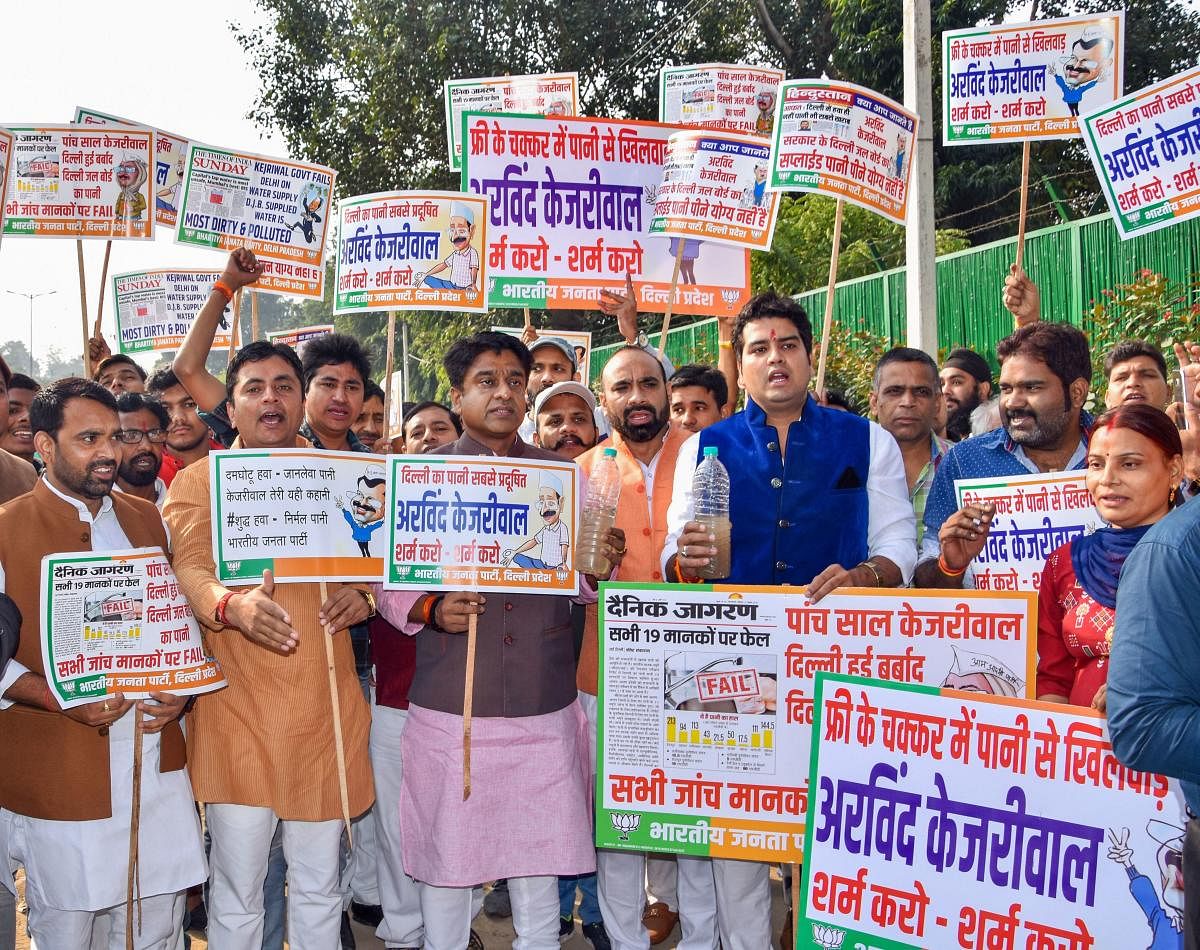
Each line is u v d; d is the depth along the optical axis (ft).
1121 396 14.99
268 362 12.46
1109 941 8.87
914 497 15.26
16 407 19.08
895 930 9.68
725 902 12.33
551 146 18.75
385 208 17.04
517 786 12.10
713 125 22.57
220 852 12.13
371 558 12.07
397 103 72.33
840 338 41.73
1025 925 9.18
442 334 75.66
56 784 11.03
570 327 72.90
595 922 15.33
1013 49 17.92
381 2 71.10
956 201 59.88
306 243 19.70
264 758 11.96
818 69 72.59
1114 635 7.45
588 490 13.26
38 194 19.74
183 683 11.18
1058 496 11.61
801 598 10.84
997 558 11.91
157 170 21.58
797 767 10.90
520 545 11.77
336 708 11.90
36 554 11.18
